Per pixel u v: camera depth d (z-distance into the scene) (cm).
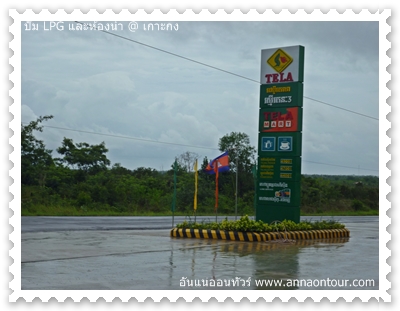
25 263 1145
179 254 1380
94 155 4762
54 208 3403
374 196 6131
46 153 4112
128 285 945
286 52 2067
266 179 2095
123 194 4122
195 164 2042
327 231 2153
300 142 2047
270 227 1900
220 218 3547
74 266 1127
